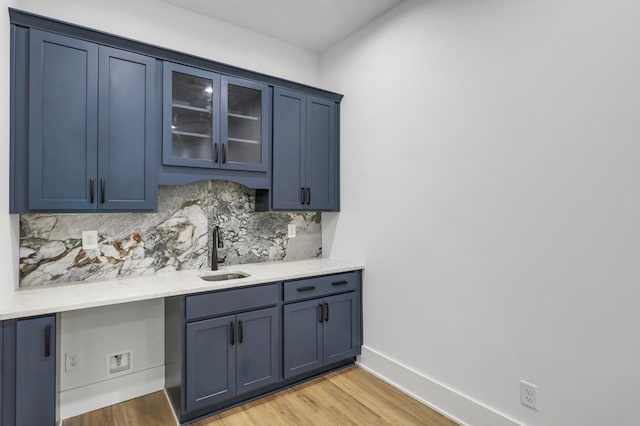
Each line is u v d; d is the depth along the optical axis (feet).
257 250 9.82
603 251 5.06
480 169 6.64
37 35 6.07
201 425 6.78
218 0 8.29
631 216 4.79
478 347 6.66
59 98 6.26
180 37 8.55
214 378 7.02
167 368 7.85
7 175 5.69
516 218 6.08
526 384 5.92
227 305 7.20
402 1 8.29
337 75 10.37
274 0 8.28
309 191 9.59
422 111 7.79
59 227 7.09
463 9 6.94
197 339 6.82
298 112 9.39
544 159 5.70
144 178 7.12
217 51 9.11
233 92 8.39
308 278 8.44
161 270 8.27
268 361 7.78
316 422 6.90
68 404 7.05
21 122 5.98
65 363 7.04
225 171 8.23
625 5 4.83
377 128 9.00
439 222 7.41
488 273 6.51
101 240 7.54
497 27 6.35
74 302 5.65
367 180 9.30
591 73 5.16
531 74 5.86
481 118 6.62
